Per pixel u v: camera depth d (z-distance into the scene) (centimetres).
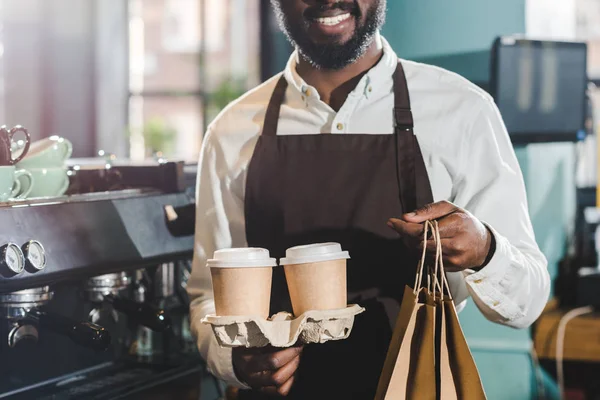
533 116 260
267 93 162
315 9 141
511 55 254
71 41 472
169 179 173
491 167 147
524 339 264
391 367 117
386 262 146
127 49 489
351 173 148
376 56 154
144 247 159
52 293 147
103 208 153
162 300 177
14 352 153
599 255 301
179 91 487
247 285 118
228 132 160
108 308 167
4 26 471
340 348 147
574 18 301
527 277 134
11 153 143
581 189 316
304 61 155
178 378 171
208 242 160
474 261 125
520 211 146
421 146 148
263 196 152
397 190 147
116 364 175
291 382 140
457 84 153
